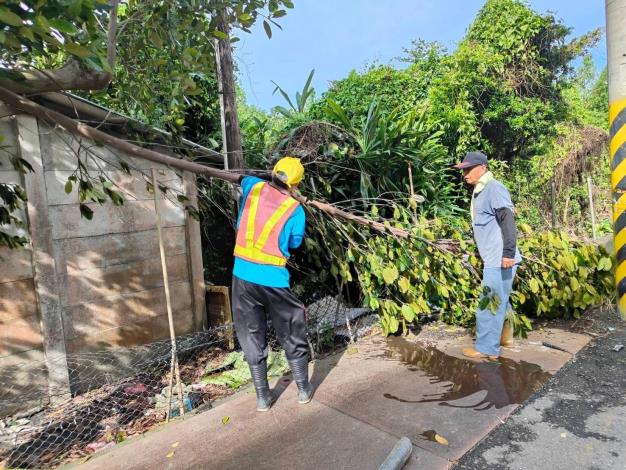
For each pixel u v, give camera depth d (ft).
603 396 9.95
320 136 17.89
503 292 11.85
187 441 8.84
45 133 11.37
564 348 12.73
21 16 6.44
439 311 16.51
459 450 8.14
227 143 15.28
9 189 10.17
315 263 15.20
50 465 8.61
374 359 12.57
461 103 27.61
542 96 32.17
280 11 10.50
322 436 8.77
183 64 10.75
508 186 30.30
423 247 12.27
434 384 10.85
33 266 11.12
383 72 30.27
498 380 10.92
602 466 7.58
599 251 13.66
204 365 13.30
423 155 19.69
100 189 12.51
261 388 9.80
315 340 13.62
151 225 13.69
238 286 9.58
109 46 8.74
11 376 10.78
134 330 13.24
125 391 11.57
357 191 18.30
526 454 7.99
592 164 33.40
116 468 8.11
